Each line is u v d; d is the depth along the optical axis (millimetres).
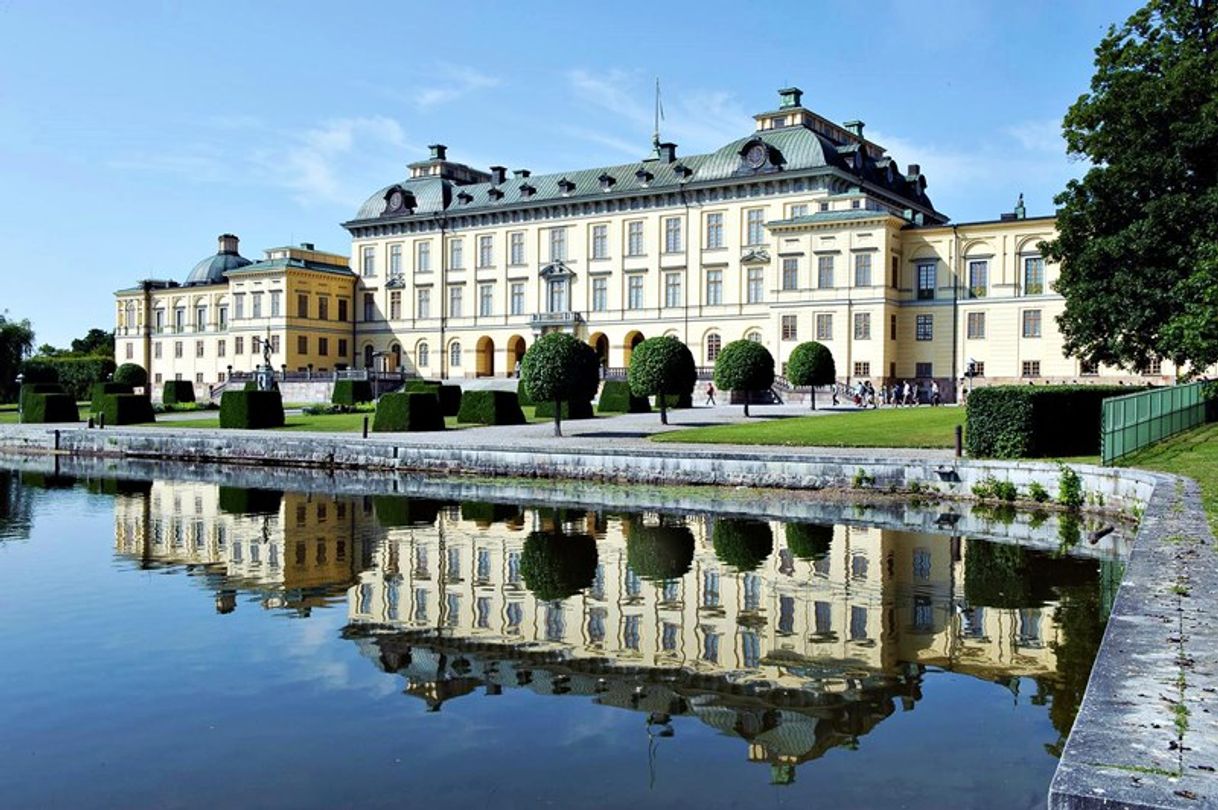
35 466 45062
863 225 74688
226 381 97438
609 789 9062
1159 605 9867
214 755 9992
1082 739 6355
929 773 9281
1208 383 35750
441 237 101688
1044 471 27625
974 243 73688
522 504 29703
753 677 12344
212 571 19688
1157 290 38031
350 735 10500
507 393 55281
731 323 85000
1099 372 68000
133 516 27938
